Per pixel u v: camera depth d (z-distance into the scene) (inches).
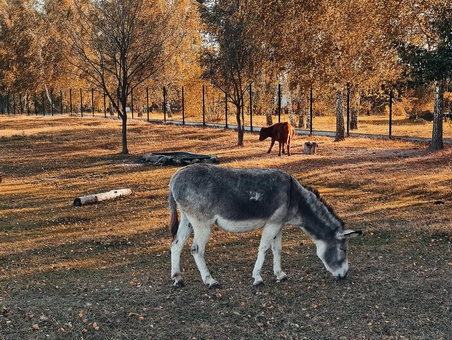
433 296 263.7
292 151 899.4
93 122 1615.4
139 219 452.8
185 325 232.1
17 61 2180.1
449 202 485.1
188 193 261.7
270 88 1565.0
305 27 1049.5
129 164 806.5
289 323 234.2
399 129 1376.7
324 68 1023.0
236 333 224.8
